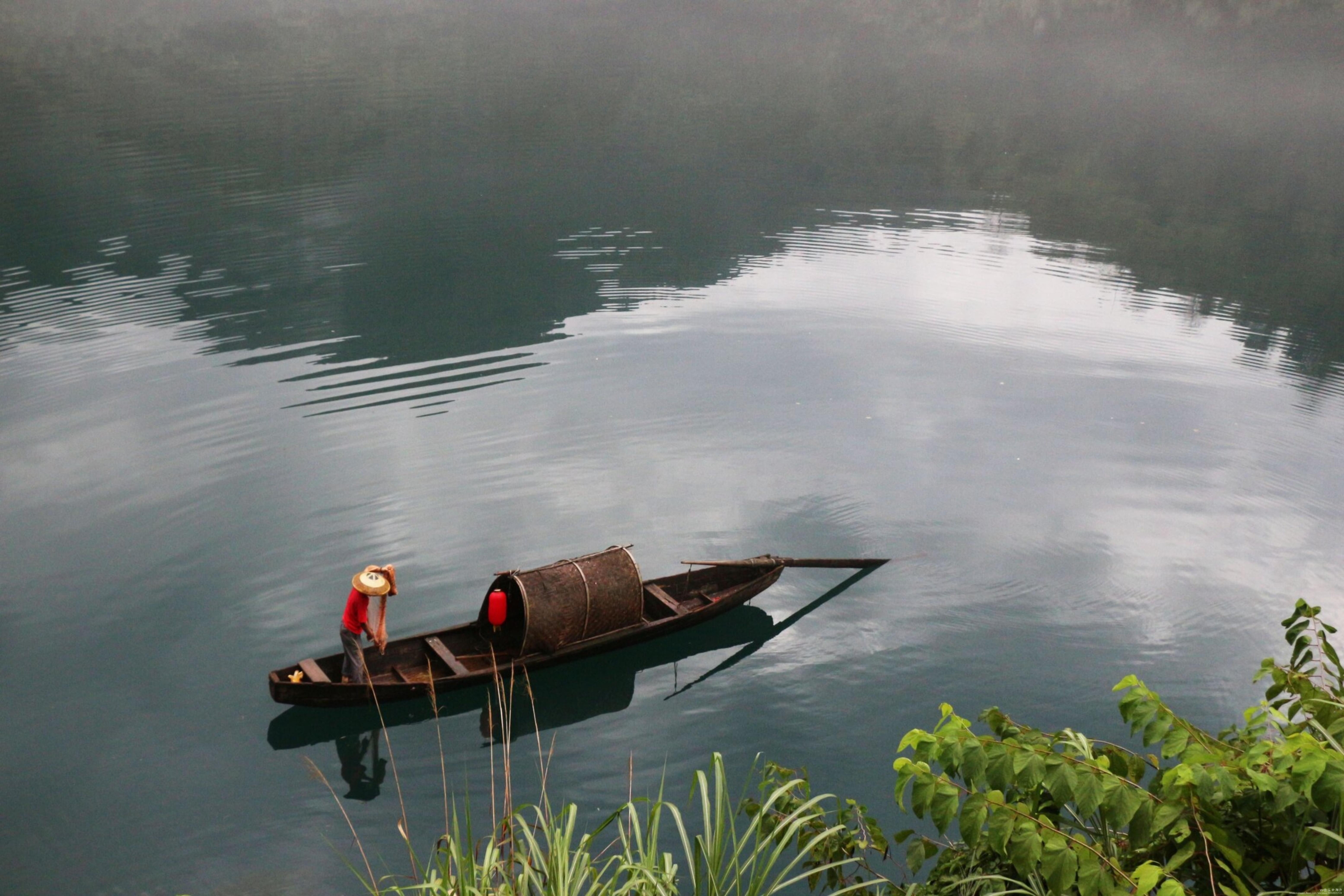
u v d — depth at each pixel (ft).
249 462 50.88
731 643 39.14
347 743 33.17
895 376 66.13
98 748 32.07
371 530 44.78
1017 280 88.53
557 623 36.60
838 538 45.98
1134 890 10.57
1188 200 121.90
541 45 251.80
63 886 27.02
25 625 37.81
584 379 64.08
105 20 262.47
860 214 110.63
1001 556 44.62
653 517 47.09
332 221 99.04
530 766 32.50
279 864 28.04
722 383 64.13
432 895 16.46
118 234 91.15
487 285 82.28
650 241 97.35
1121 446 56.03
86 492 47.42
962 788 12.44
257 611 38.93
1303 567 43.65
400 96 170.09
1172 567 43.68
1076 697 35.29
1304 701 12.98
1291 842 11.58
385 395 60.23
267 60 206.28
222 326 71.05
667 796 30.96
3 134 126.72
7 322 70.28
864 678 36.76
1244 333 75.82
